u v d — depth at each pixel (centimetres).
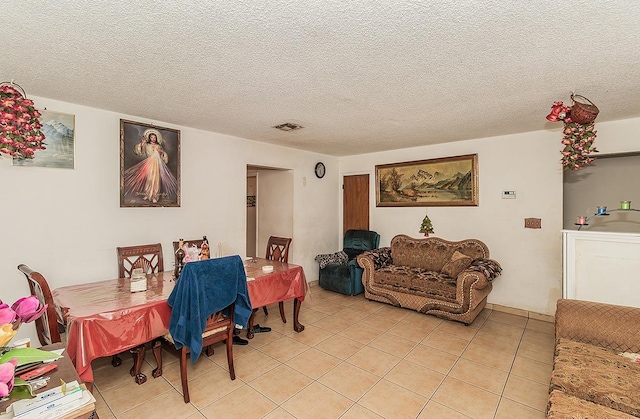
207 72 213
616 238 247
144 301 214
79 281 285
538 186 381
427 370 256
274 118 326
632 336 201
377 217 539
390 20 152
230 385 235
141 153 319
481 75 219
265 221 556
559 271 368
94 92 252
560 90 247
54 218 271
